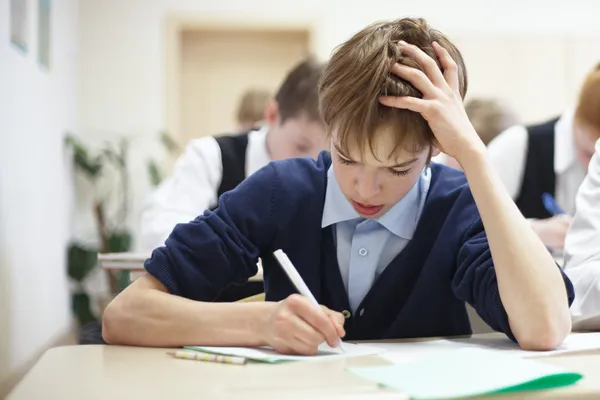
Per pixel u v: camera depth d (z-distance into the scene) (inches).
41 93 137.3
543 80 190.7
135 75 185.8
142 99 185.9
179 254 42.8
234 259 44.1
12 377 110.0
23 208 119.8
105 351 37.8
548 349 37.6
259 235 45.9
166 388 28.5
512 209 40.0
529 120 190.2
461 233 45.2
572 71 190.7
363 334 46.6
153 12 187.0
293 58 199.2
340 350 36.9
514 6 191.2
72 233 174.7
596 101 70.4
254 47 198.7
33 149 129.0
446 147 39.8
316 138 74.7
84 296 167.8
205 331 38.5
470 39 190.5
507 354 35.9
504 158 92.6
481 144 40.4
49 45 144.9
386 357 35.2
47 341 140.9
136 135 185.3
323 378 30.0
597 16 191.3
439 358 32.0
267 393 27.3
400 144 37.0
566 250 51.7
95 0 185.0
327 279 46.6
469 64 190.7
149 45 186.5
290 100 75.4
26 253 121.9
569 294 40.0
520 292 38.1
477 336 44.5
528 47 190.7
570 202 91.4
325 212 46.4
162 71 186.7
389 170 38.3
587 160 74.4
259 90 134.1
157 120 186.2
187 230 43.8
